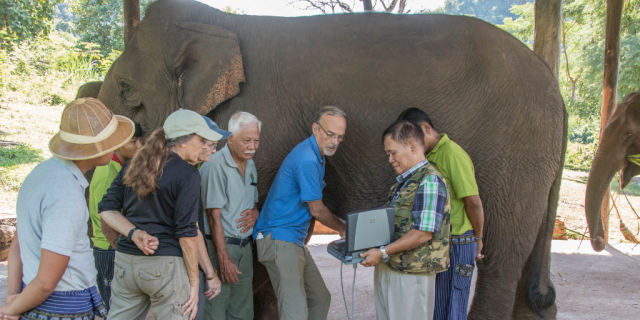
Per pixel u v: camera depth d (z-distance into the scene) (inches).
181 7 133.3
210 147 91.2
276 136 125.8
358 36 126.7
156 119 131.3
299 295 105.2
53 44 586.9
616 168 188.5
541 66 122.3
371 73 121.8
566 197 412.2
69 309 77.0
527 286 135.0
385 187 124.1
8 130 400.5
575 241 272.1
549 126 118.0
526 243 121.6
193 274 83.4
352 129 121.4
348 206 129.3
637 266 215.5
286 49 128.3
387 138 92.0
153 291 82.0
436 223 86.1
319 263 215.8
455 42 123.0
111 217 83.9
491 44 120.6
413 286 90.7
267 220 108.0
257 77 127.9
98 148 76.0
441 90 119.3
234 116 104.1
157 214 81.8
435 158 104.4
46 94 507.5
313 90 123.7
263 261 107.6
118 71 135.1
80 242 78.6
